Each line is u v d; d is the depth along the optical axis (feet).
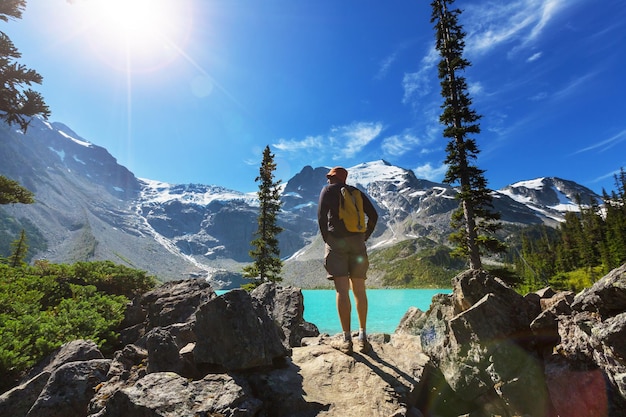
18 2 45.52
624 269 12.55
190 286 31.58
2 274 42.39
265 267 106.83
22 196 47.29
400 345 19.54
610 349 11.35
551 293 19.40
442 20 87.71
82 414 13.35
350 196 15.49
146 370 14.60
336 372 13.80
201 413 10.05
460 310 19.15
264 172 114.21
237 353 12.74
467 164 74.79
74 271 49.06
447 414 15.79
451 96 82.07
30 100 46.96
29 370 19.93
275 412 11.46
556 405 13.14
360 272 15.46
